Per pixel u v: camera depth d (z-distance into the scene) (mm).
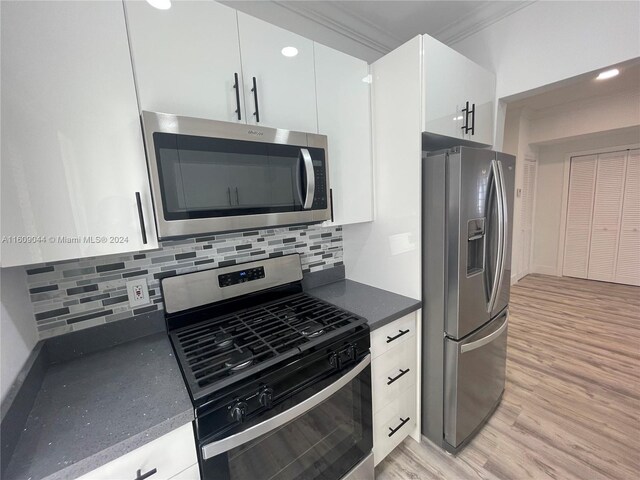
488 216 1463
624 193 4059
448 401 1511
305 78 1271
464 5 1755
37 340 1032
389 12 1786
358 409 1239
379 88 1544
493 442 1628
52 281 1059
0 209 711
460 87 1556
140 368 1008
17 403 747
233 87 1065
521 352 2533
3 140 707
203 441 816
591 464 1472
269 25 1140
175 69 940
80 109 797
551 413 1820
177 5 931
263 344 1062
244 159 1060
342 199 1488
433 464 1527
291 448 1021
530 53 1722
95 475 678
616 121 3598
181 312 1292
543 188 4801
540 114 4238
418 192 1438
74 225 812
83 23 785
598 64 1497
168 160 902
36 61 732
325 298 1620
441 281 1437
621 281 4211
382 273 1719
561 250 4711
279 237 1655
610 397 1941
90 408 812
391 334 1394
